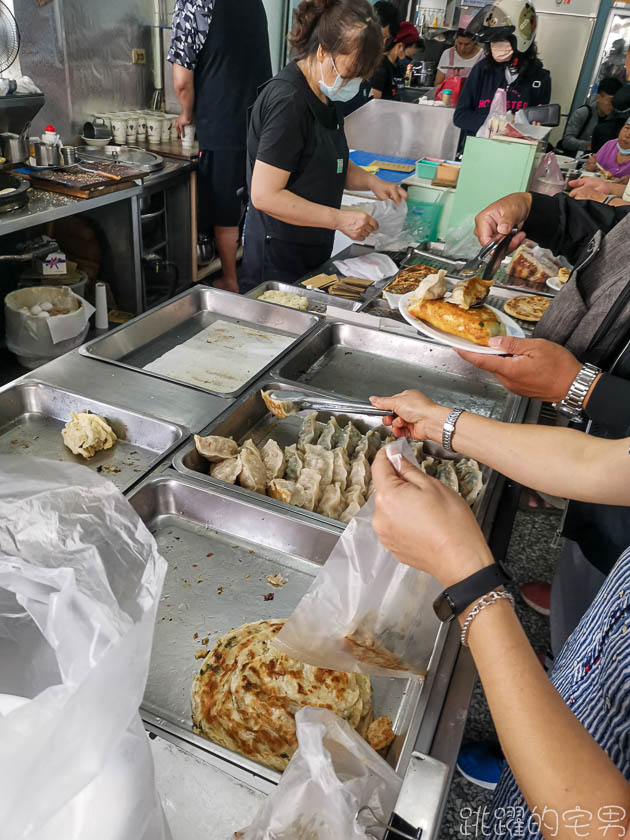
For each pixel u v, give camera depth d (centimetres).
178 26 327
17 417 142
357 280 212
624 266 124
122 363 161
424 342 178
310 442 138
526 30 366
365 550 84
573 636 81
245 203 386
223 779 69
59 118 347
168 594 102
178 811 65
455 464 132
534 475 76
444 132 314
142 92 401
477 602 54
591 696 66
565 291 131
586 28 595
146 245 369
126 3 364
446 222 254
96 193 288
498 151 227
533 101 396
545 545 191
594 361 133
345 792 57
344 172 234
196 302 195
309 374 172
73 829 42
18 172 291
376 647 81
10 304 273
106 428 133
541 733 46
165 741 72
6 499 55
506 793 81
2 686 49
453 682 81
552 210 161
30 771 39
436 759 68
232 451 127
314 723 61
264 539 114
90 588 49
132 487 114
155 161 335
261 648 84
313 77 203
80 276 318
